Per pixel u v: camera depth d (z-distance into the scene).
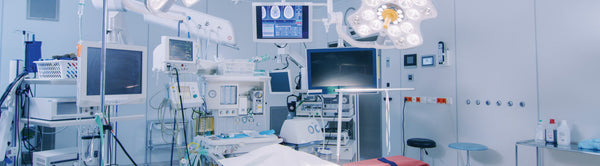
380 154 4.41
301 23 2.52
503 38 3.15
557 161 2.85
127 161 4.11
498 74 3.18
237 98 2.89
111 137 2.38
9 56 3.57
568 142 2.61
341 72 2.98
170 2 1.38
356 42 1.67
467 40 3.42
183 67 2.64
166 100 2.80
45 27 3.75
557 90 2.80
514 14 3.07
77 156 2.63
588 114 2.63
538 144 2.67
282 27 2.52
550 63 2.84
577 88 2.69
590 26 2.61
